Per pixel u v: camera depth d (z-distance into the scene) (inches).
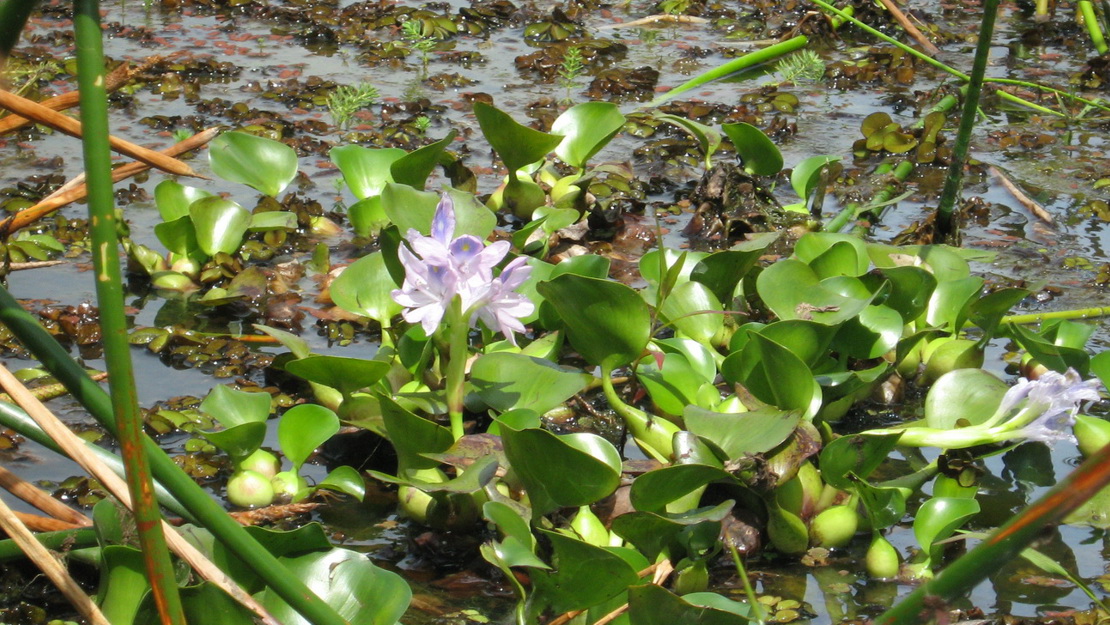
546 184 125.4
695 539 97.2
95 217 83.4
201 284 115.3
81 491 100.1
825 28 176.7
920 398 108.4
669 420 103.7
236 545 86.9
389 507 101.0
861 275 110.0
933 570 97.9
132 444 84.5
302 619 93.1
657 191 128.0
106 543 93.2
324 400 104.7
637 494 95.5
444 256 97.9
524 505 97.6
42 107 86.0
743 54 171.0
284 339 103.0
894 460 104.3
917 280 106.7
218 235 116.0
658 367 104.0
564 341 110.7
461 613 96.1
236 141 120.8
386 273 108.6
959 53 172.9
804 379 99.3
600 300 99.7
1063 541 99.7
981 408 102.2
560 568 92.7
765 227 121.8
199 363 108.6
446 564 98.3
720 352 109.1
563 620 94.6
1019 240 122.0
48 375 106.0
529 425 98.3
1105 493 101.2
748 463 96.7
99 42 83.1
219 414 101.3
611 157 132.0
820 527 99.0
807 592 97.3
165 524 90.1
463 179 121.8
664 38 178.2
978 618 96.0
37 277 114.6
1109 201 127.0
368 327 112.1
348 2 187.9
